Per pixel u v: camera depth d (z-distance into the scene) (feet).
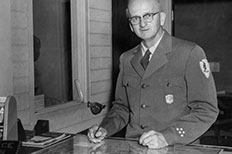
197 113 6.28
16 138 5.88
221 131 15.02
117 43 14.69
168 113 6.66
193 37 16.05
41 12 11.46
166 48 6.73
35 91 11.23
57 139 6.14
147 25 6.35
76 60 13.01
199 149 5.63
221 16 15.58
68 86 12.83
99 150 5.55
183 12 16.02
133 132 6.91
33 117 10.56
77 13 12.93
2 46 8.56
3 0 8.54
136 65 7.00
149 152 5.45
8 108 5.69
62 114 11.93
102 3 13.96
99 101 14.02
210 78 6.51
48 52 11.84
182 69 6.57
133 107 6.98
